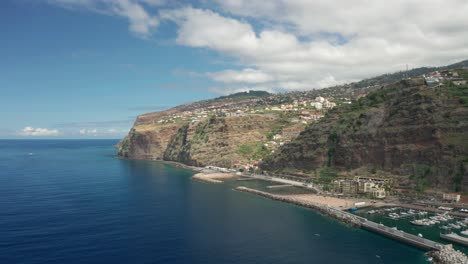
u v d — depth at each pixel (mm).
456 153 153000
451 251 89812
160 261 88562
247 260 89438
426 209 137000
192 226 119250
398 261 89188
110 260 88875
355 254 93875
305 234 110938
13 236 106188
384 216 130875
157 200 164000
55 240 103062
